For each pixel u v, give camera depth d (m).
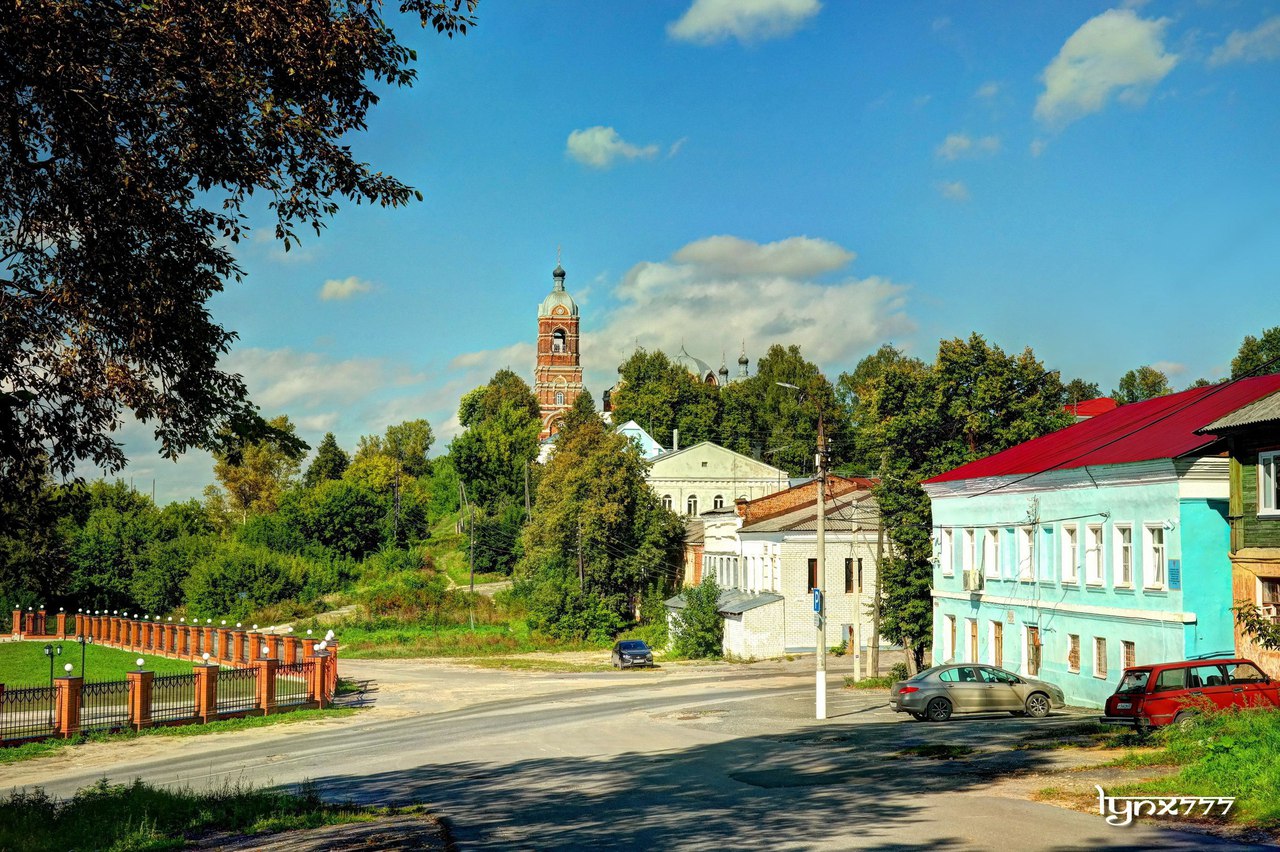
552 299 154.50
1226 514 29.08
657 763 23.70
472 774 23.62
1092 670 33.47
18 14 12.12
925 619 48.72
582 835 14.34
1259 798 13.68
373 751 30.55
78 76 12.77
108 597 97.75
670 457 104.19
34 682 52.25
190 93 13.55
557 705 43.75
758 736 29.28
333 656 49.31
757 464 105.38
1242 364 72.62
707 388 139.00
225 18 13.44
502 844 13.77
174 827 16.55
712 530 80.44
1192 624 28.58
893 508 49.78
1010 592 39.12
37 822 16.61
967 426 49.00
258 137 14.27
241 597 95.06
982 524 41.59
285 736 36.62
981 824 13.52
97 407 14.86
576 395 153.75
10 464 14.48
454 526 134.38
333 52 13.76
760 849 12.62
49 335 14.73
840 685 48.94
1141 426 36.19
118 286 14.58
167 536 103.56
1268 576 26.89
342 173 14.85
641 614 85.69
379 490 137.88
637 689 50.06
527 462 123.75
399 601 87.38
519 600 89.12
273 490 138.38
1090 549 33.81
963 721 30.41
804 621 64.25
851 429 127.25
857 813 14.98
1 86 12.99
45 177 14.12
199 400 16.09
